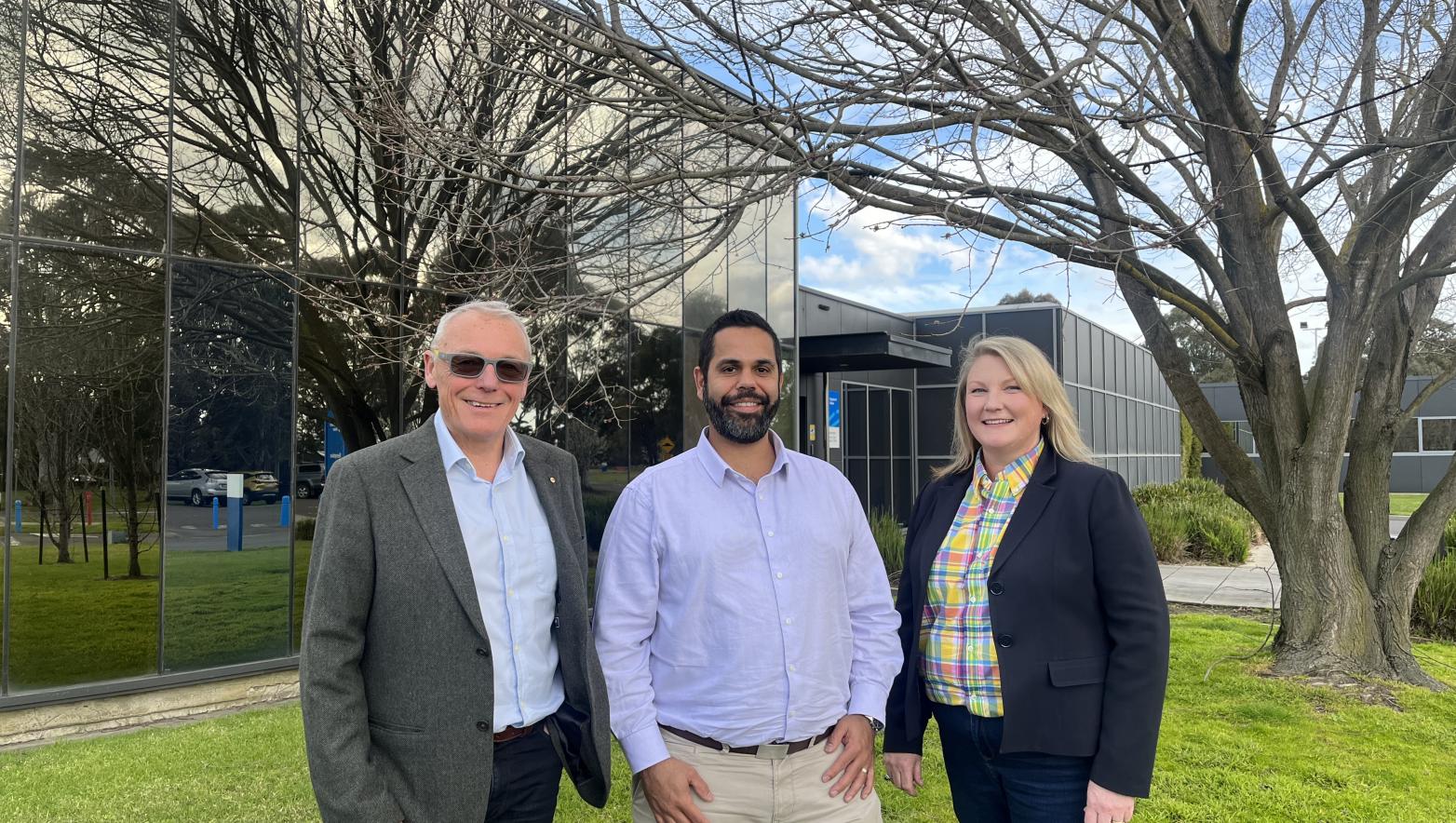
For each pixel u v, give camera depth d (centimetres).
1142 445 2816
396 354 764
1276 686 591
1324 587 624
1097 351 2255
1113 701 225
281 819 422
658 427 1002
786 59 543
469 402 214
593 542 908
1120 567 229
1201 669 643
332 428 752
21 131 615
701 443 252
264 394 715
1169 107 632
